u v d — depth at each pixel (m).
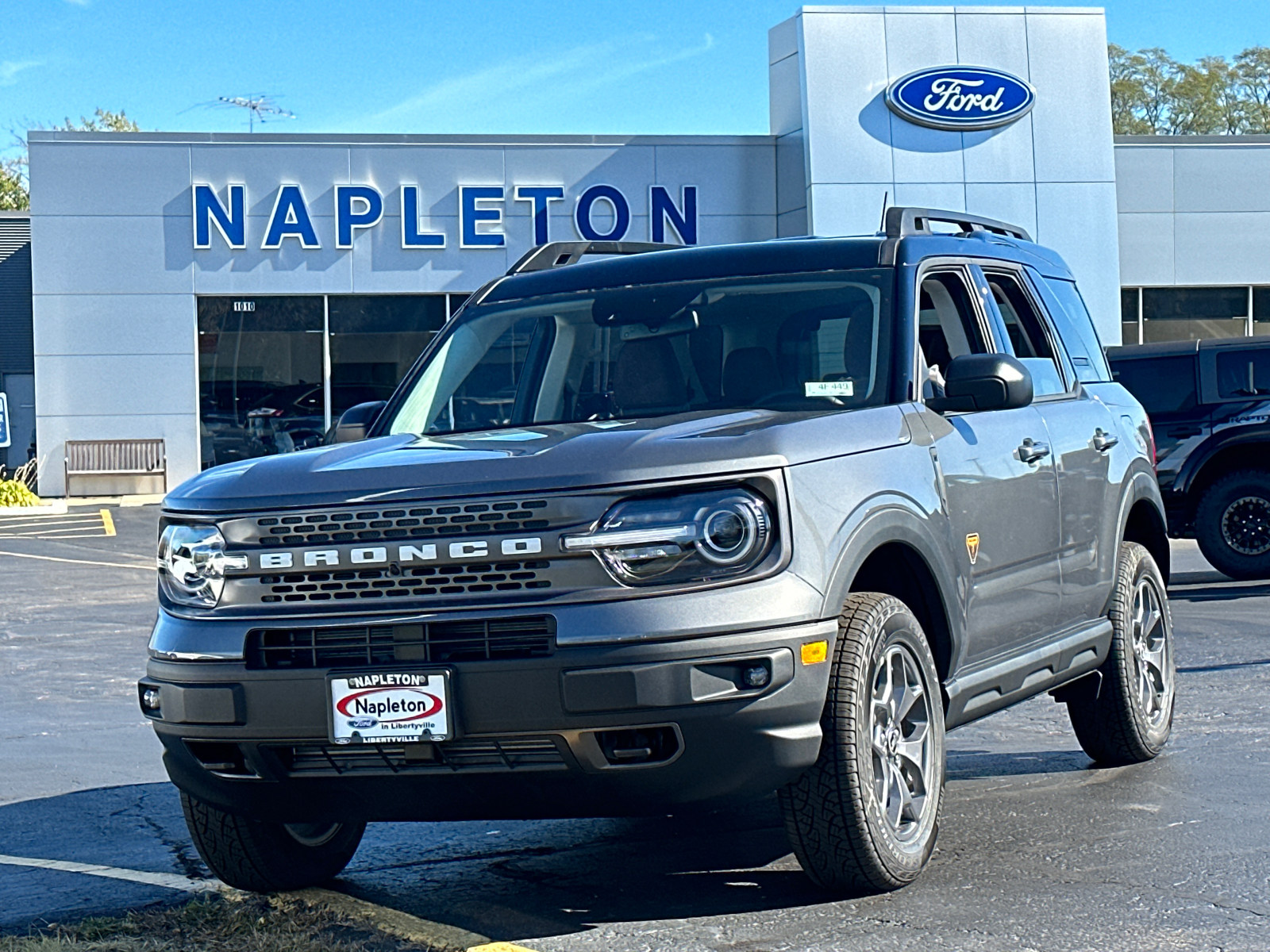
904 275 5.40
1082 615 6.18
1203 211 28.14
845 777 4.38
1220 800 5.85
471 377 5.75
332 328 26.78
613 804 4.20
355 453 4.72
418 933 4.43
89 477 26.47
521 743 4.12
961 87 26.34
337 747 4.25
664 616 4.05
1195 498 13.76
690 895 4.79
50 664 10.86
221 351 26.67
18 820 6.17
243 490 4.45
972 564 5.12
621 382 5.46
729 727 4.08
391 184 26.66
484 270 26.81
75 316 26.36
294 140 26.53
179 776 4.57
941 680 5.04
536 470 4.19
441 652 4.16
